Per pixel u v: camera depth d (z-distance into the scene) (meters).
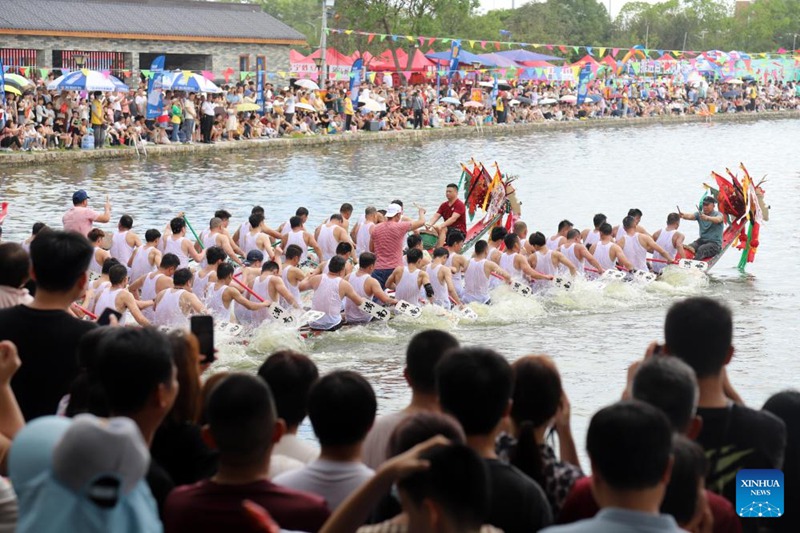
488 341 14.14
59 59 42.84
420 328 14.80
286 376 5.26
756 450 4.77
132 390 4.33
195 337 5.02
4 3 42.06
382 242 16.91
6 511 4.48
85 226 17.81
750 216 19.31
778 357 13.00
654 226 25.00
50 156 33.59
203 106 39.22
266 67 48.69
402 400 11.31
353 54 57.84
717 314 4.83
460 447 3.73
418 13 57.41
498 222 20.69
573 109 58.94
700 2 96.19
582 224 25.19
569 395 11.40
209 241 17.12
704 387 4.89
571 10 95.31
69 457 3.32
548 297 16.81
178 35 45.09
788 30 97.25
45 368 5.55
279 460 5.11
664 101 65.25
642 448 3.63
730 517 4.34
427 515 3.67
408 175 33.44
